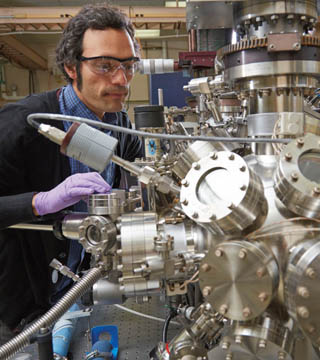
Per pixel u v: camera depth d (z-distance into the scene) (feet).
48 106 3.53
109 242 2.18
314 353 2.17
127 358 3.31
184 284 2.25
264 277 1.74
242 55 2.39
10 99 18.56
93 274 2.19
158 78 7.97
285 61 2.30
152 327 3.84
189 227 2.30
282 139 2.15
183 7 11.38
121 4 13.55
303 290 1.67
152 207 2.48
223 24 3.41
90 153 2.22
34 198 2.67
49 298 3.50
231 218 1.87
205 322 2.26
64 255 3.46
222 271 1.82
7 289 3.54
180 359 2.21
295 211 1.91
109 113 4.15
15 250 3.48
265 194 2.17
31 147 3.40
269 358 1.86
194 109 4.72
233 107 4.38
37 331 2.23
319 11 2.89
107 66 2.90
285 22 2.46
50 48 18.16
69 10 11.25
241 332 1.88
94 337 3.49
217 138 2.25
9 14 11.15
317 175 1.94
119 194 2.37
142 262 2.12
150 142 3.60
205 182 2.01
